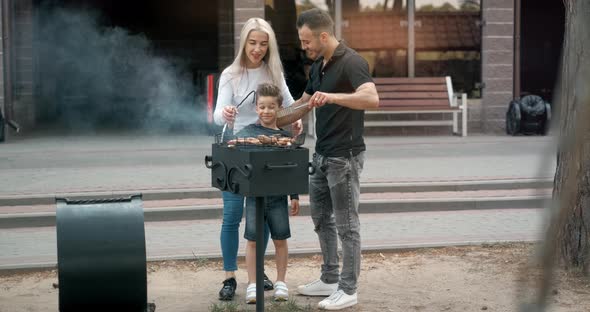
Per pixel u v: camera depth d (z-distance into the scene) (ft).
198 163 37.37
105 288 14.24
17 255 22.36
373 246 22.91
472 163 37.24
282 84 18.30
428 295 18.35
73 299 14.15
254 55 17.79
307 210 28.55
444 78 51.60
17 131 49.49
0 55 47.98
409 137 50.57
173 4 70.90
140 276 14.37
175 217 27.94
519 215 28.55
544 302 5.16
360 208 29.09
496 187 31.83
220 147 15.56
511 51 52.01
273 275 20.47
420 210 29.40
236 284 18.42
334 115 16.53
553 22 67.46
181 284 19.70
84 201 14.84
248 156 14.24
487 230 25.73
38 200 28.84
